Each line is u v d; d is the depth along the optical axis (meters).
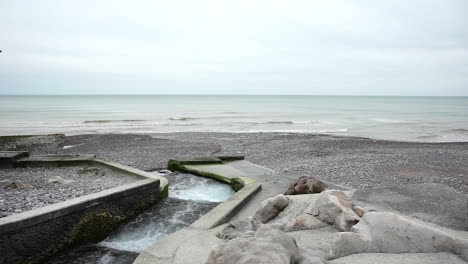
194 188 12.99
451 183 13.42
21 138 22.69
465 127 42.53
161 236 8.74
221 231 7.30
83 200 8.23
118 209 9.35
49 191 9.97
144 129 36.78
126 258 7.44
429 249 5.23
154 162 17.92
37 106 84.56
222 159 17.70
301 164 17.52
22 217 6.80
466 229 6.43
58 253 7.55
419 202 7.64
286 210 8.38
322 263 4.43
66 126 38.19
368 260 4.98
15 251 6.59
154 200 11.01
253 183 12.11
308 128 40.38
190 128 38.44
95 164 14.77
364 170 15.95
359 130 38.78
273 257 4.00
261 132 34.84
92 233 8.36
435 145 26.81
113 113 60.81
